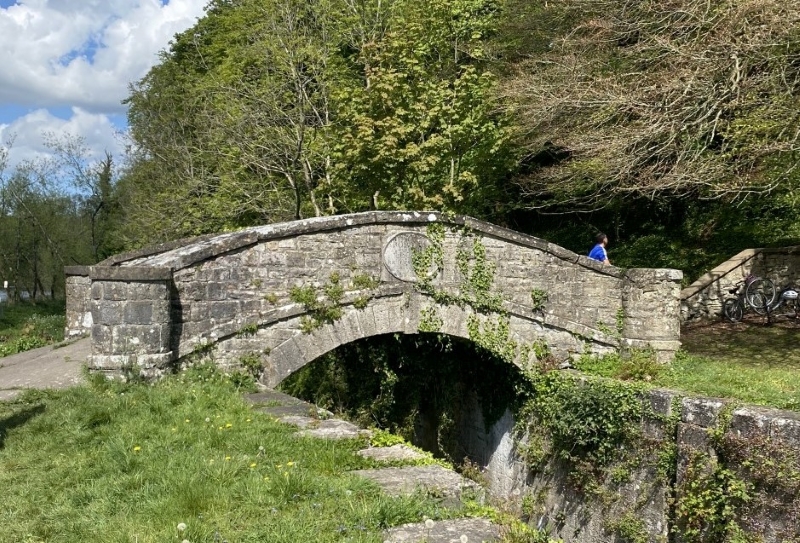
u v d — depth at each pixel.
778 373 11.16
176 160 22.97
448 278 11.76
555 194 19.80
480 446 14.81
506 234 12.11
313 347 10.53
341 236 10.85
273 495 4.78
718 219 20.69
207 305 9.73
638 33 15.62
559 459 11.94
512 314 12.25
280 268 10.34
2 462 6.02
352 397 15.28
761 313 16.25
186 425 6.57
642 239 21.36
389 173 17.11
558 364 12.52
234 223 20.64
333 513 4.46
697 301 16.67
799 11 11.24
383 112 16.94
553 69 16.73
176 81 28.50
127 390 8.10
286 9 19.39
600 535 10.73
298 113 19.58
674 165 13.52
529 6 20.67
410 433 15.51
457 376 15.41
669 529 9.38
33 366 11.28
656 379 11.19
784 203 18.75
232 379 9.53
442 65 20.55
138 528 4.36
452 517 4.48
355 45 20.67
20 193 39.22
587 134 14.45
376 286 11.12
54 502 5.07
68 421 6.89
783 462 7.73
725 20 12.54
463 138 17.25
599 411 10.65
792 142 11.45
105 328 8.67
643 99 13.71
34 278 40.50
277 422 6.95
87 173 38.81
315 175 19.97
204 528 4.24
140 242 23.84
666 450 9.49
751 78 12.34
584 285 12.70
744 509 8.17
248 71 21.03
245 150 19.86
